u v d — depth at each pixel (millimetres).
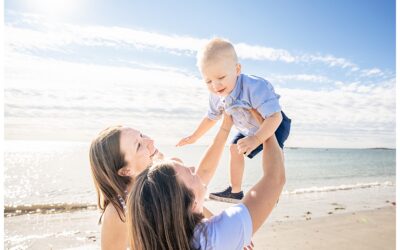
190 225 1320
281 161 1601
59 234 5168
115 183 1799
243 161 2607
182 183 1346
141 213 1301
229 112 2342
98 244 4758
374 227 5777
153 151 1951
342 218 6305
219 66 2264
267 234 5238
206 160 2070
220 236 1323
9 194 7996
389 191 9953
